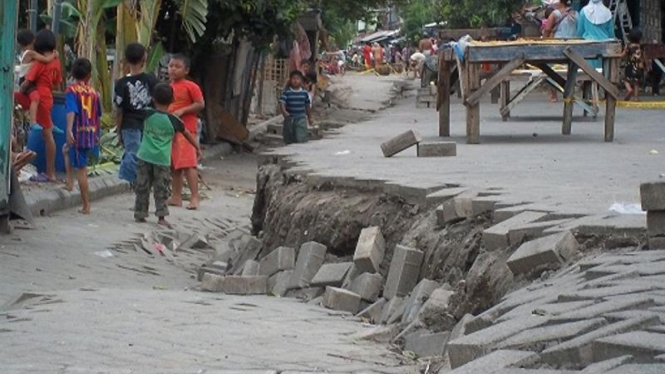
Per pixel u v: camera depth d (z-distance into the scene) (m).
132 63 19.67
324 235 13.36
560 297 7.42
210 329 9.66
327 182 14.17
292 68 47.00
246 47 35.28
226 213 21.33
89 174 21.98
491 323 7.73
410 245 11.42
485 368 6.12
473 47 19.22
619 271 7.81
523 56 19.28
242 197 24.05
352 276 11.99
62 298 11.49
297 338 9.37
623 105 31.72
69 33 24.81
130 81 19.47
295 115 27.34
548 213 9.93
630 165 15.40
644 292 7.12
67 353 8.61
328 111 46.34
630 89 32.62
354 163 16.11
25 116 21.73
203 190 24.53
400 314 10.28
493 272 9.31
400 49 103.56
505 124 25.06
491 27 54.47
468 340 6.79
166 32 32.03
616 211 9.95
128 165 19.42
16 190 16.47
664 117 26.89
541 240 8.97
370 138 21.95
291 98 27.30
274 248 14.73
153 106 19.31
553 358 6.16
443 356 8.41
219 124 33.72
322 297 11.86
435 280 10.66
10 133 15.95
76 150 18.72
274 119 43.53
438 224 11.27
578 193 11.70
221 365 8.15
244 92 35.88
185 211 20.75
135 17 26.41
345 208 13.30
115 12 28.34
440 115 21.89
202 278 14.42
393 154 17.30
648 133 21.92
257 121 42.59
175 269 15.70
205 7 27.94
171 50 32.25
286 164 16.72
